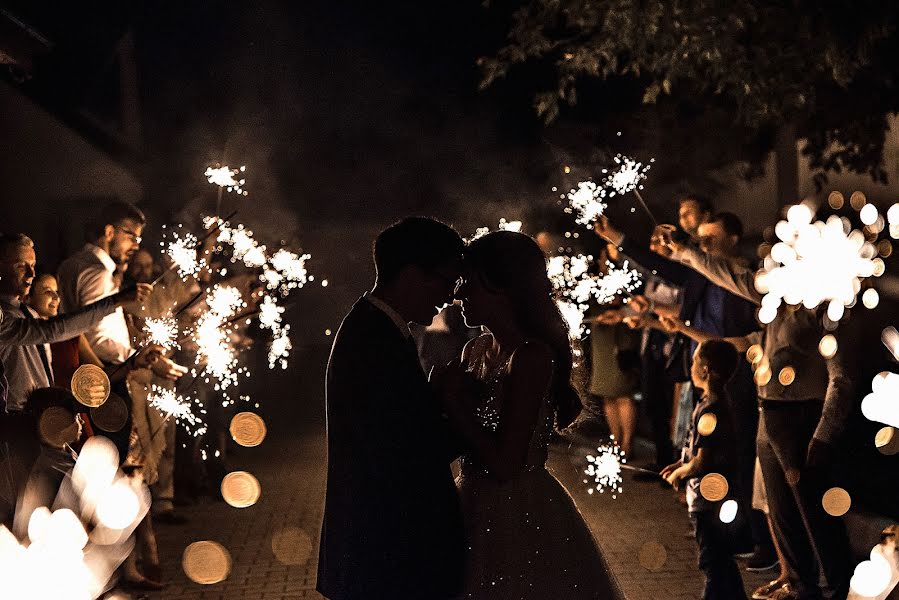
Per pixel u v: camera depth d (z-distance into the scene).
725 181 14.91
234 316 9.27
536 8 11.41
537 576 4.02
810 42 9.63
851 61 9.52
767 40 9.84
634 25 9.91
